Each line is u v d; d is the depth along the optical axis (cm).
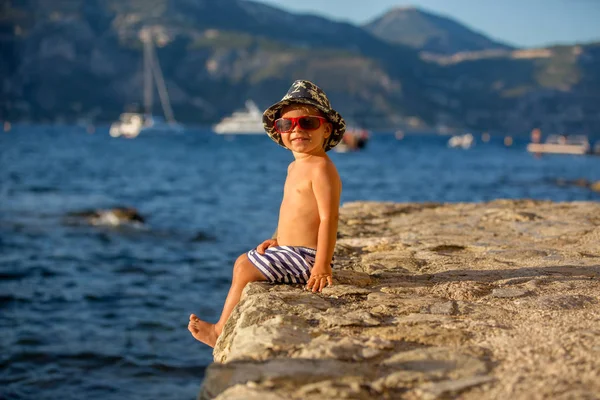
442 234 633
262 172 4853
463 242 583
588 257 512
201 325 404
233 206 2714
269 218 2356
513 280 432
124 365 831
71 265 1433
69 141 10519
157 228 2003
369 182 4181
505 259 509
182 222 2183
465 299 389
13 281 1273
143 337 941
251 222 2239
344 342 297
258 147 9812
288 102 401
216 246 1734
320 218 404
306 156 414
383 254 531
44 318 1028
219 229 2050
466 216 763
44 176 3959
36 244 1661
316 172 405
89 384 772
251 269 408
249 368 269
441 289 410
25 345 892
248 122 15962
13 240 1700
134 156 6756
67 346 895
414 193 3534
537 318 345
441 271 466
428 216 769
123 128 13575
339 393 244
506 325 333
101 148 8456
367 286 420
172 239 1816
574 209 809
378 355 286
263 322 334
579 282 425
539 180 4334
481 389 250
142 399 734
